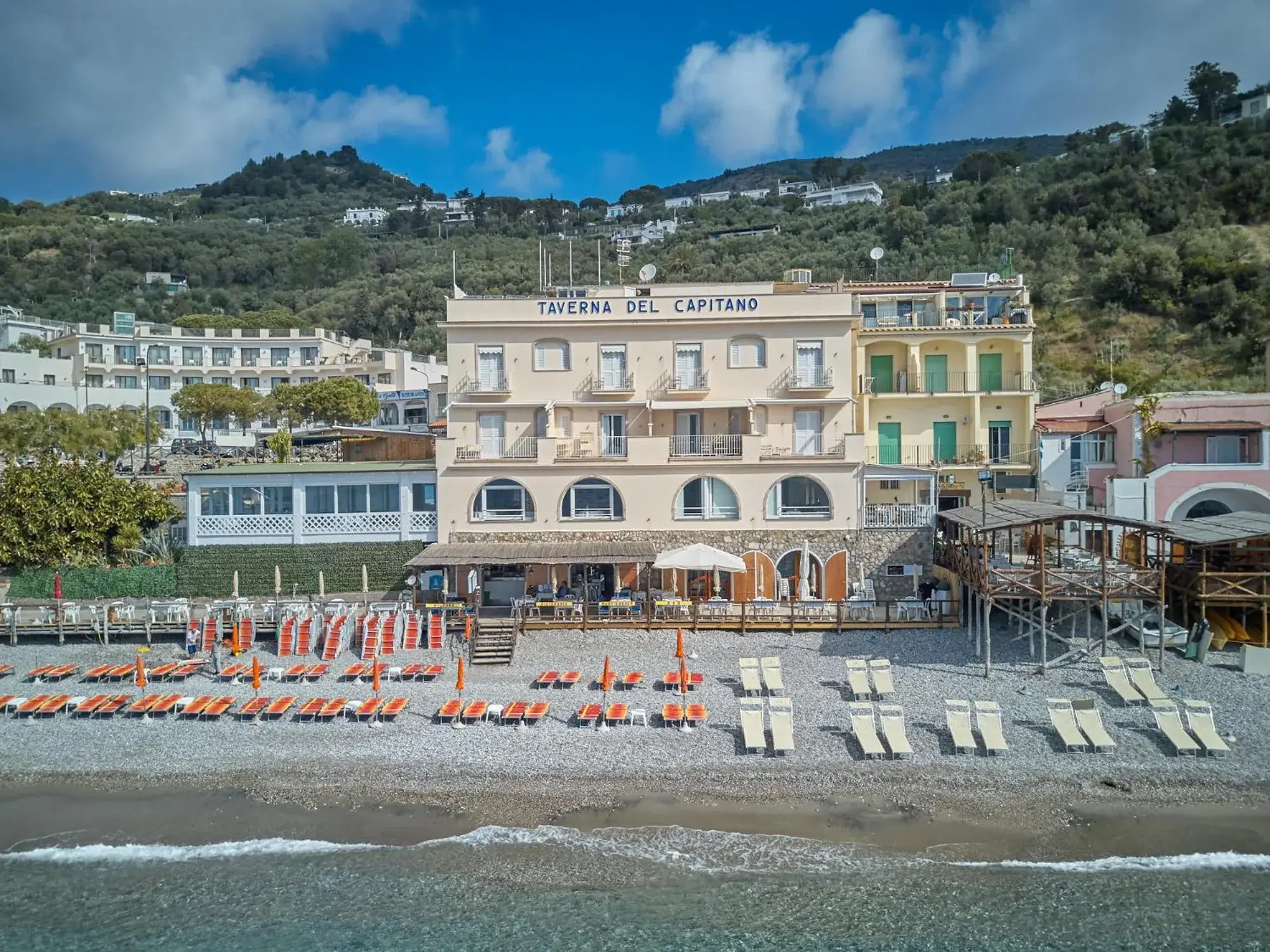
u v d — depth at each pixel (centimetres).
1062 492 4484
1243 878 1936
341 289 13950
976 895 1886
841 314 3966
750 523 3866
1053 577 2962
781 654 3206
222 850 2073
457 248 15725
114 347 9800
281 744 2578
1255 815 2166
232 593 3969
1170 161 10138
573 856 2039
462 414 4047
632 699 2825
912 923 1798
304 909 1862
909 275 8681
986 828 2136
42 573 3941
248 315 12075
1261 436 4056
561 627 3441
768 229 12619
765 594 3850
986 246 9244
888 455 4816
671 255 11400
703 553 3466
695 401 4012
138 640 3497
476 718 2680
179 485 5275
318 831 2153
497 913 1845
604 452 4031
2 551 3928
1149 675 2766
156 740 2619
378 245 17388
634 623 3450
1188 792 2262
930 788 2300
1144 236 8819
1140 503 3969
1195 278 7806
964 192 10731
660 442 3866
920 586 3750
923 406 4809
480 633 3319
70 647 3422
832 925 1795
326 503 4016
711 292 4159
